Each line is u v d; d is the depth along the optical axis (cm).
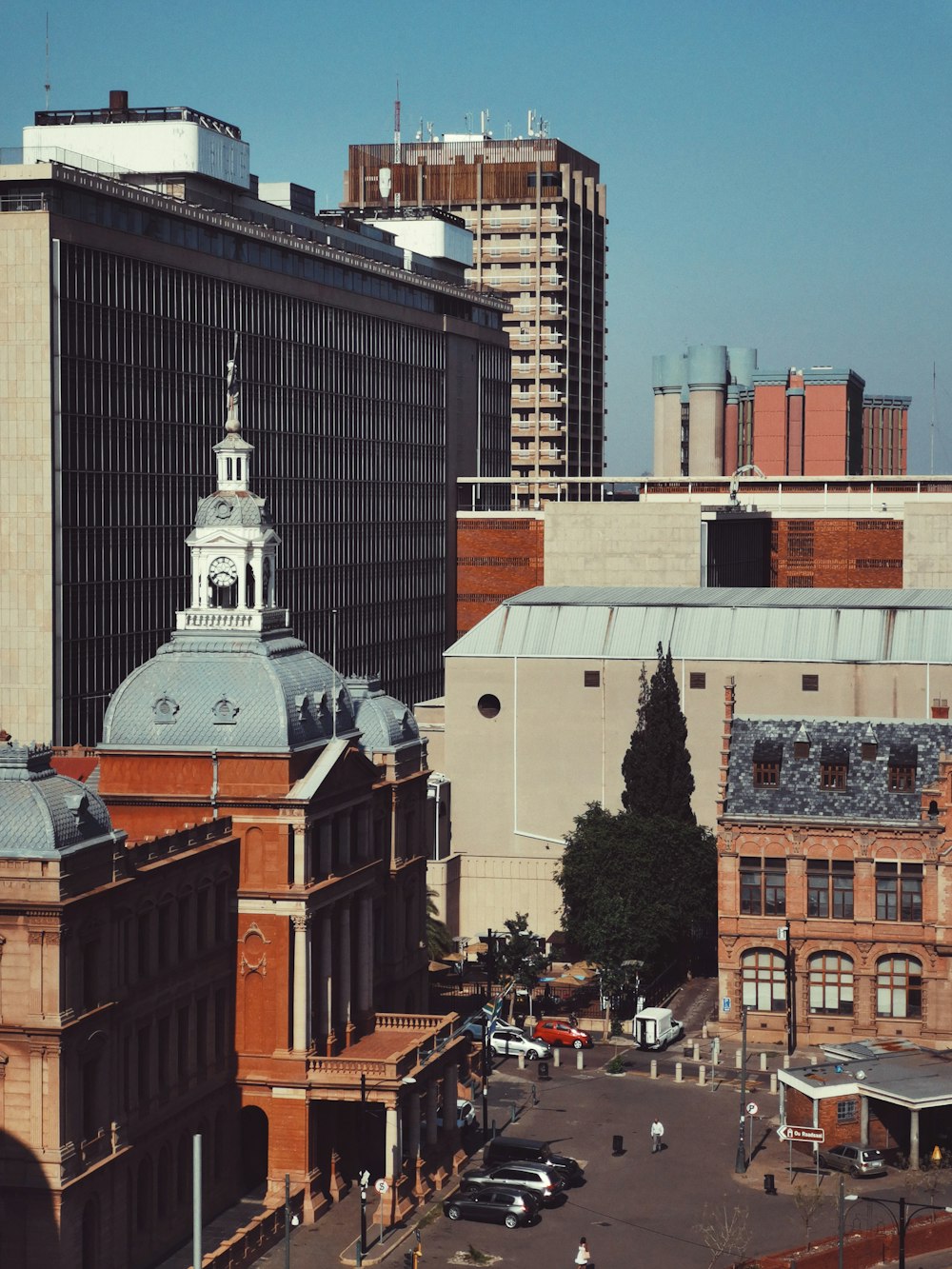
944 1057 16138
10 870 11294
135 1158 12388
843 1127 15200
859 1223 13650
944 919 17788
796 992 18250
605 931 19062
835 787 18362
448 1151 15050
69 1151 11438
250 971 14025
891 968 18038
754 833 18262
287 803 14012
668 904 19662
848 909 18125
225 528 14712
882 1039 17775
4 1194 11388
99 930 11806
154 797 14188
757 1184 14575
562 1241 13388
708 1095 16775
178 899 13112
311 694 14700
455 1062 15162
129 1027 12344
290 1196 13688
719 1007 18488
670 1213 13962
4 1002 11350
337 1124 14488
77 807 11688
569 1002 19838
